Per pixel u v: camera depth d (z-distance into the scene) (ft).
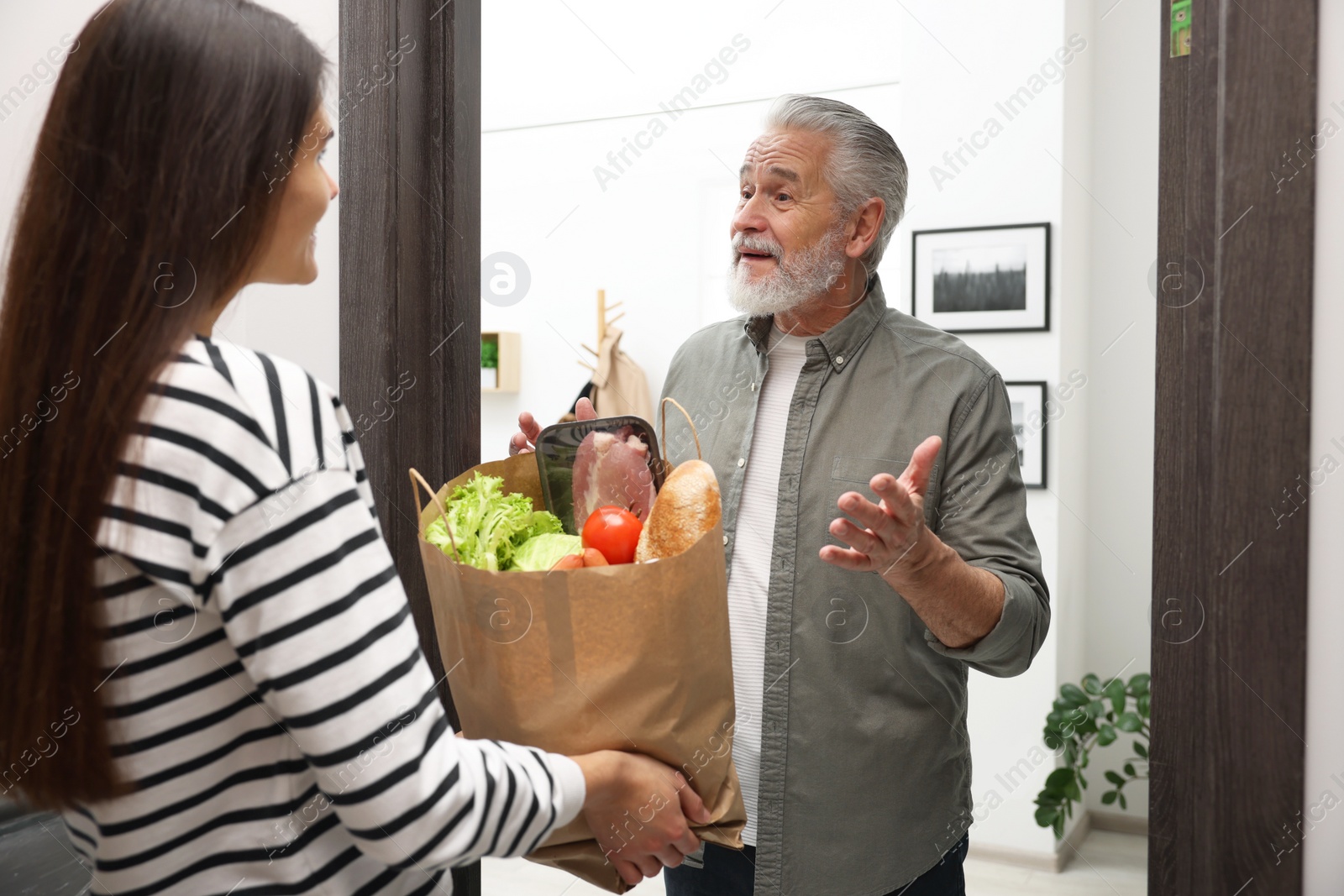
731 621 4.07
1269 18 2.45
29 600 1.85
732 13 10.20
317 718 1.79
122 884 1.94
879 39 9.53
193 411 1.81
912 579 3.08
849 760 3.81
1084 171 8.96
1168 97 2.86
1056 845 8.37
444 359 3.84
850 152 3.93
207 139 1.98
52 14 3.57
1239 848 2.54
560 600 2.50
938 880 3.96
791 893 3.84
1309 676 2.48
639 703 2.57
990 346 8.43
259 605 1.79
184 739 1.90
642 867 2.75
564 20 10.97
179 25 1.99
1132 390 9.20
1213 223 2.56
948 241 8.52
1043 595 3.77
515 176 11.60
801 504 3.96
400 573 3.74
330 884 2.07
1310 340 2.44
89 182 1.95
